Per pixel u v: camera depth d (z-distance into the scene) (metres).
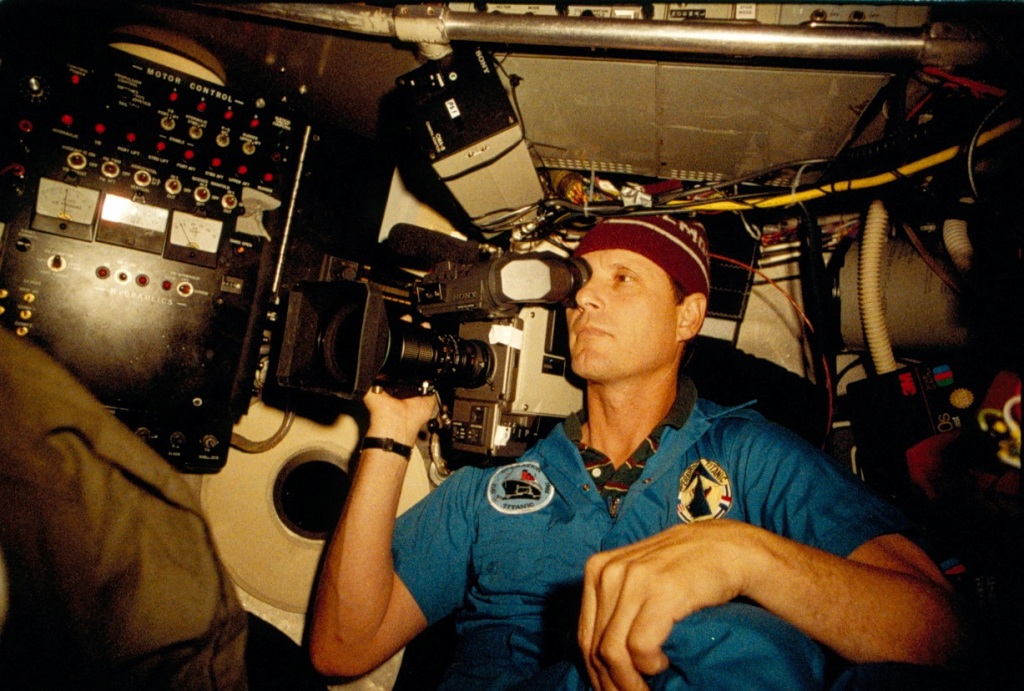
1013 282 1.42
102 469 0.54
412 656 1.81
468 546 1.52
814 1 1.11
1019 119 1.27
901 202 1.70
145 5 1.31
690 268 1.48
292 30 1.38
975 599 1.23
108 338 1.34
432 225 1.93
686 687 0.67
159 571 0.55
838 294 1.89
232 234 1.50
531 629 1.27
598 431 1.49
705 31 1.15
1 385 0.50
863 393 1.69
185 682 0.55
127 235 1.37
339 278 1.39
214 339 1.47
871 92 1.24
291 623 1.81
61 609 0.49
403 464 1.43
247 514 1.85
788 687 0.64
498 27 1.22
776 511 1.13
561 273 1.29
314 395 1.86
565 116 1.53
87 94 1.34
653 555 0.77
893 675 0.70
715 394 2.07
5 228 1.26
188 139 1.45
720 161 1.63
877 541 0.97
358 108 1.71
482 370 1.38
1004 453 1.26
